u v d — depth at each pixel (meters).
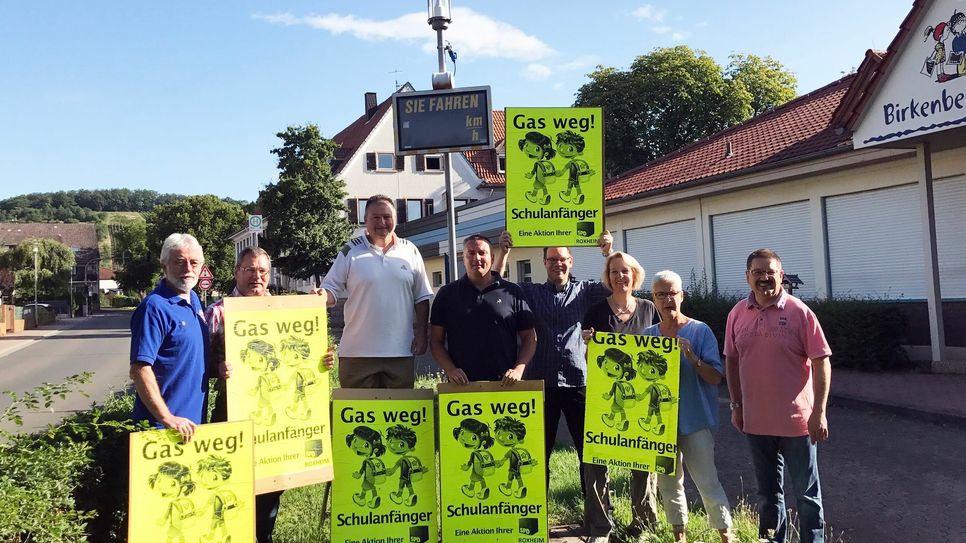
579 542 5.00
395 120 6.32
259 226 19.69
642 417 4.58
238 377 4.29
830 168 13.02
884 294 12.79
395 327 4.99
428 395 4.59
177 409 4.09
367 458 4.52
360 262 5.00
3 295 65.25
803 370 4.48
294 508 5.74
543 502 4.51
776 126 17.25
